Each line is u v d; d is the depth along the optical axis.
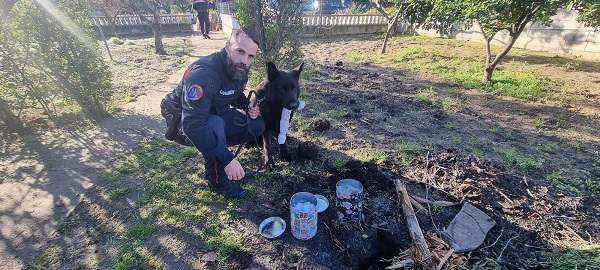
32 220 2.43
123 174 3.07
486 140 3.79
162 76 7.30
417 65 7.89
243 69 2.35
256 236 2.27
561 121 4.32
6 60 3.87
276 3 5.32
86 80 4.34
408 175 3.01
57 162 3.30
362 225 2.37
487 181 2.86
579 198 2.69
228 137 2.79
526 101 5.22
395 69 7.65
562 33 9.16
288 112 2.86
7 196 2.72
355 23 16.70
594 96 5.40
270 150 3.16
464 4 5.46
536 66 7.65
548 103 5.12
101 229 2.34
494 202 2.62
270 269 2.01
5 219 2.44
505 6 4.79
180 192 2.77
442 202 2.57
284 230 2.30
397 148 3.54
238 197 2.68
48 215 2.49
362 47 11.45
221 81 2.38
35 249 2.16
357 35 15.71
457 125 4.26
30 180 2.97
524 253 2.16
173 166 3.20
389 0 11.80
